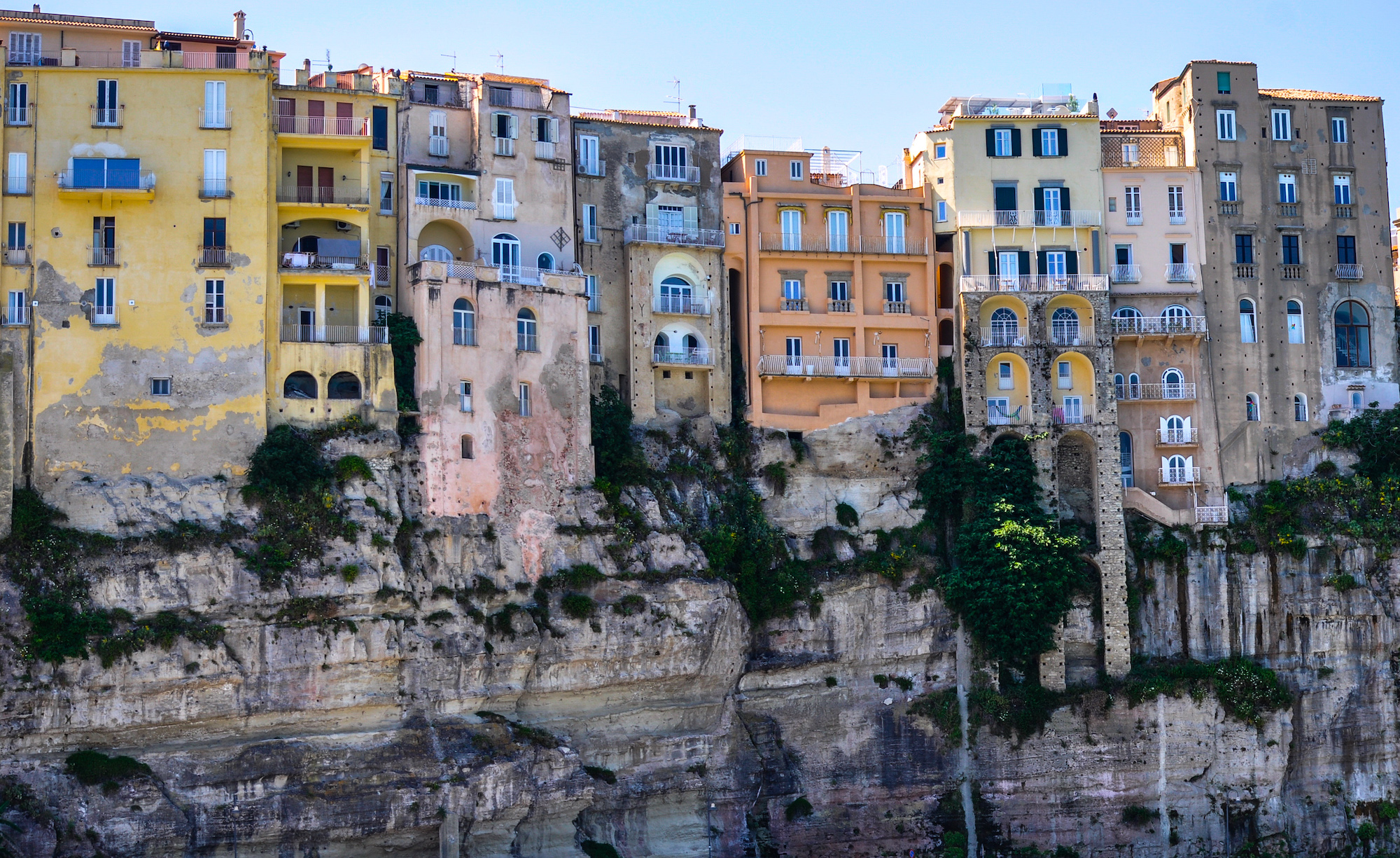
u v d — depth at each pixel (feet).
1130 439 394.93
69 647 294.46
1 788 286.66
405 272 346.13
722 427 373.81
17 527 303.48
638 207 376.48
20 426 312.29
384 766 306.35
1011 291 386.93
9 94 322.75
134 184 321.73
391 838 306.14
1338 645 383.65
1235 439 394.73
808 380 382.83
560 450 345.10
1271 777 374.02
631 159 377.30
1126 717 370.73
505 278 350.64
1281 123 408.26
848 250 388.57
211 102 328.70
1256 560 384.47
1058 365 391.04
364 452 326.24
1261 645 383.65
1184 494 393.29
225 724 302.86
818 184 396.16
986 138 396.98
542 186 362.33
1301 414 398.83
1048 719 368.07
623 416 358.84
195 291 323.16
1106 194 399.44
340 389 332.39
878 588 368.07
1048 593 366.22
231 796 295.48
